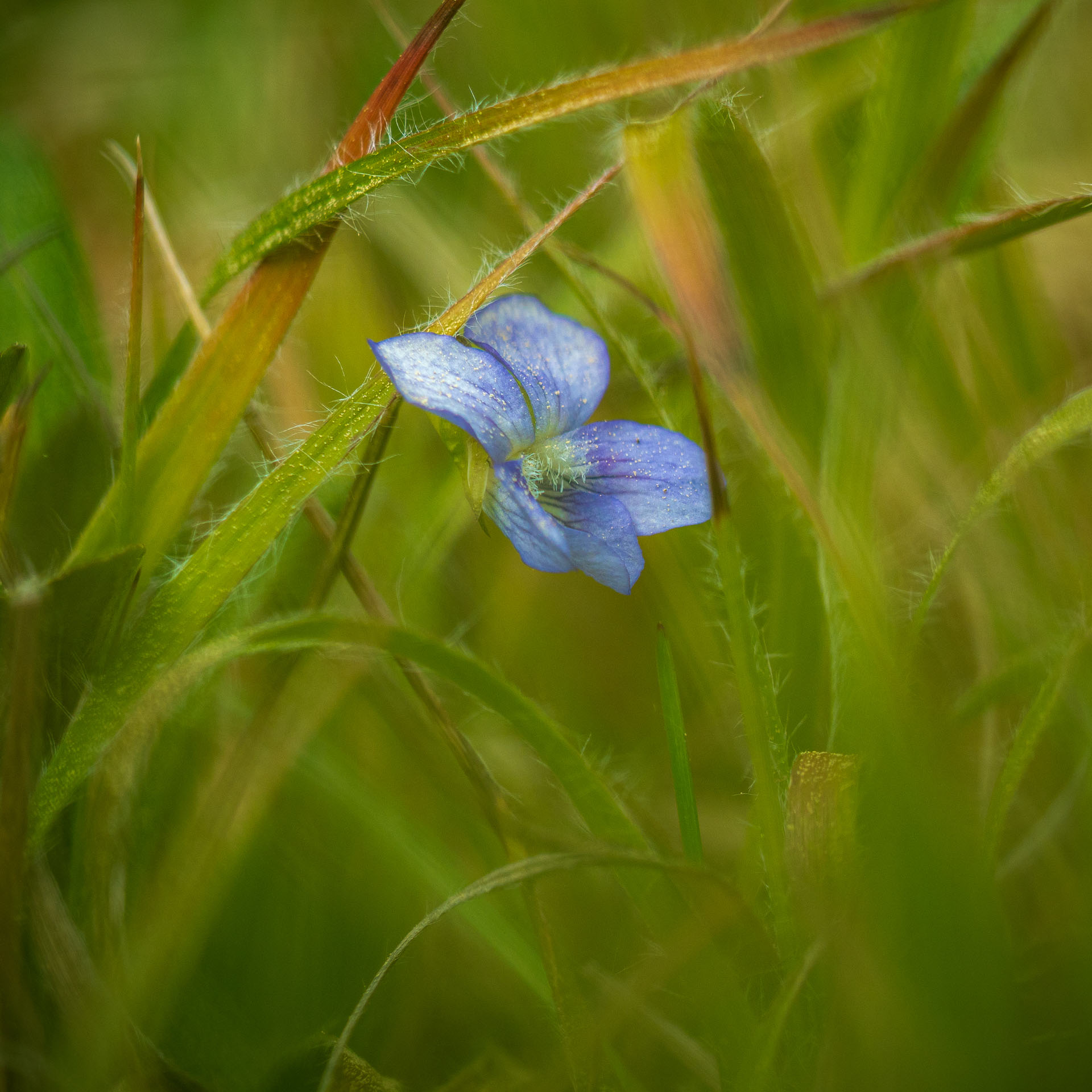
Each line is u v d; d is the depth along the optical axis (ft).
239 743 0.82
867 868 0.78
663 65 0.80
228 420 0.82
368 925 0.83
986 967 0.77
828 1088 0.78
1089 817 0.80
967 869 0.77
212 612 0.80
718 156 0.82
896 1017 0.77
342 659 0.84
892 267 0.83
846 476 0.83
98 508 0.81
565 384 0.82
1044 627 0.82
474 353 0.81
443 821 0.84
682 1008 0.81
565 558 0.80
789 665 0.84
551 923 0.82
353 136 0.82
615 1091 0.80
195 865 0.81
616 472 0.82
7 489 0.81
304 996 0.82
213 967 0.82
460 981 0.83
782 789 0.81
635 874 0.80
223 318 0.82
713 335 0.79
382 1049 0.82
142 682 0.80
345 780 0.83
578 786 0.80
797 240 0.83
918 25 0.85
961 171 0.85
